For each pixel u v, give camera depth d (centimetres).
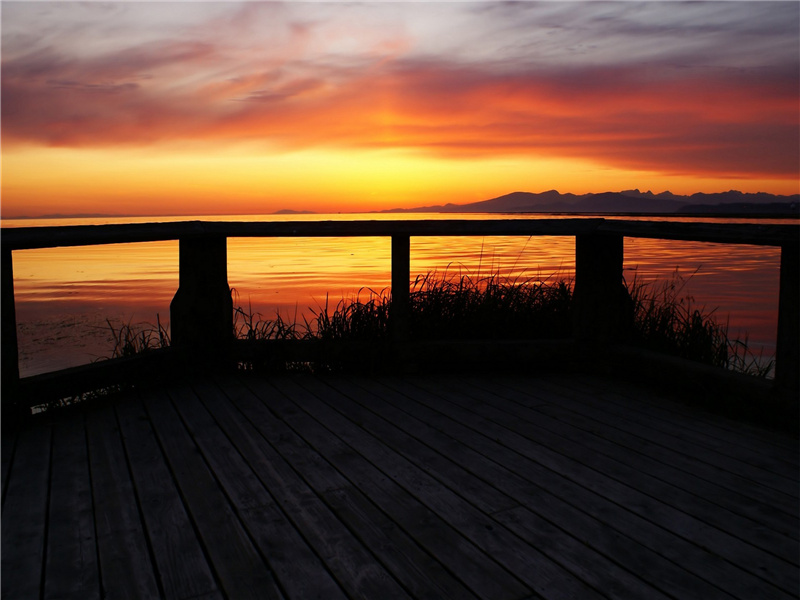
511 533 191
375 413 315
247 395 347
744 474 237
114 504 213
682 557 177
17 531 194
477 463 248
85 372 327
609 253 385
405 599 156
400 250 386
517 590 160
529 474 237
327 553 179
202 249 382
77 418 309
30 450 265
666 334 420
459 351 392
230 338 399
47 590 162
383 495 218
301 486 226
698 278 1529
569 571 169
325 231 374
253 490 223
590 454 258
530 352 393
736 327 852
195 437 279
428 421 301
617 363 387
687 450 262
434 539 187
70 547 184
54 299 1115
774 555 178
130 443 273
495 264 1614
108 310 959
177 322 386
